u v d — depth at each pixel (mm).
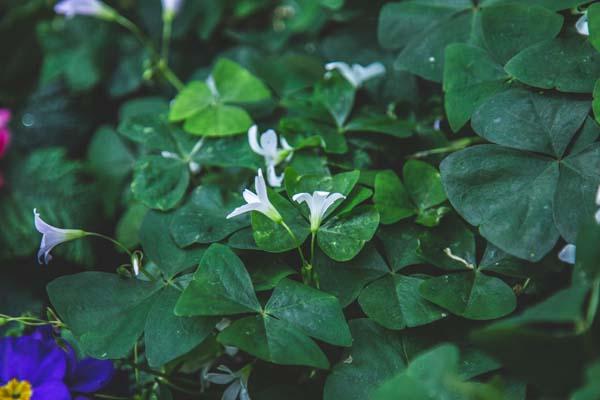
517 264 401
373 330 400
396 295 400
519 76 410
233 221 424
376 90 489
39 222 420
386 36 470
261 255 414
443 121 465
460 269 402
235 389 424
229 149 460
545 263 401
